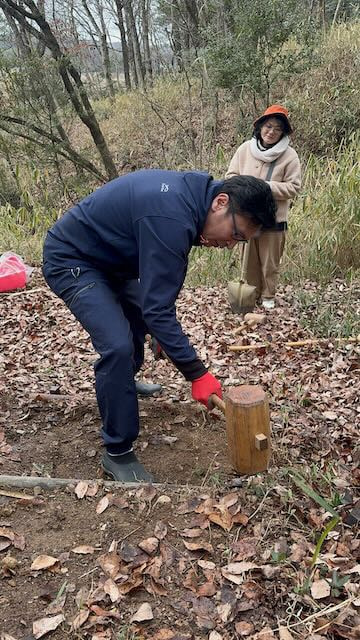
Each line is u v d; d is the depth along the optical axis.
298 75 11.00
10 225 8.76
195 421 3.63
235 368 4.51
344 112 10.33
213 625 2.19
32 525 2.64
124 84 19.67
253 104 10.61
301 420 3.59
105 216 2.68
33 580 2.36
